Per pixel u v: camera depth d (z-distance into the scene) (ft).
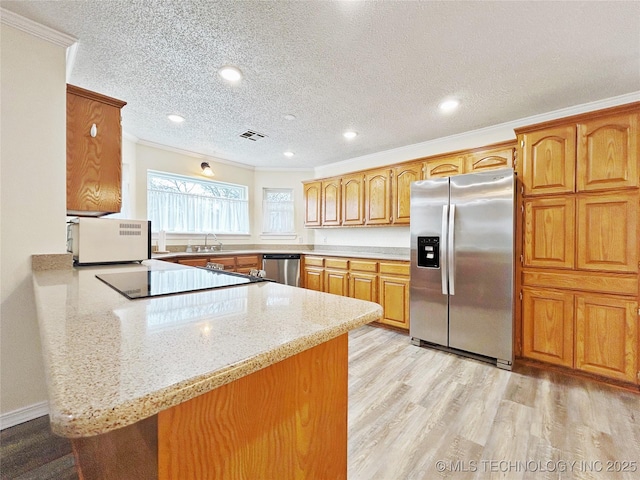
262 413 2.12
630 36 5.50
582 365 6.95
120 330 2.05
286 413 2.28
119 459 2.33
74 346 1.74
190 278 4.45
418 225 9.36
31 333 5.43
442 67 6.60
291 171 16.37
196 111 9.01
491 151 9.29
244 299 3.12
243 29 5.41
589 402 5.98
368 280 11.57
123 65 6.57
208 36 5.61
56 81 5.65
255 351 1.73
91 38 5.67
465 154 9.84
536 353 7.55
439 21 5.18
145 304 2.83
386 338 10.07
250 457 2.05
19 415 5.32
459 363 7.97
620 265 6.52
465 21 5.17
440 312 8.82
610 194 6.62
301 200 16.38
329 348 2.63
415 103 8.37
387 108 8.71
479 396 6.25
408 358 8.31
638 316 6.34
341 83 7.31
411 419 5.48
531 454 4.58
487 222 7.93
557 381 6.89
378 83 7.31
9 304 5.22
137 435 1.91
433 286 9.00
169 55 6.21
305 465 2.44
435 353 8.69
